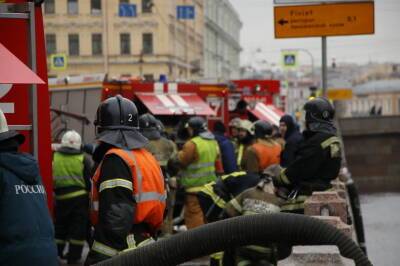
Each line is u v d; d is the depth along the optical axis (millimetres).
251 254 10180
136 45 84312
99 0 82250
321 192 9750
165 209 7730
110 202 6863
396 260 16828
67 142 16297
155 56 84938
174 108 23953
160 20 85062
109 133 7211
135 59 84375
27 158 6203
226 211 10375
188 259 3818
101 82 23641
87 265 6957
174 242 3799
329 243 3859
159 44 84938
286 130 18094
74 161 16188
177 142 22859
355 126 67000
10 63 7488
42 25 8469
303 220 3842
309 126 10461
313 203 9719
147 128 15398
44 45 8500
